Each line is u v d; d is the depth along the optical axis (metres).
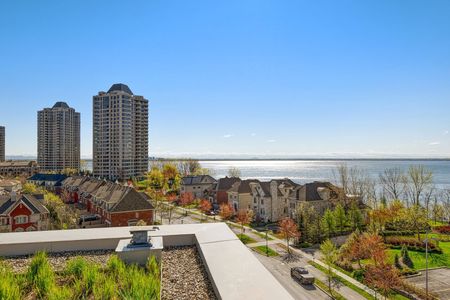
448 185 117.94
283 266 33.91
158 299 4.67
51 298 4.64
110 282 5.11
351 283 28.77
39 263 5.89
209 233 7.90
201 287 5.44
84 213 55.31
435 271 31.59
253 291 4.56
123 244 6.93
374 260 29.84
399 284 26.20
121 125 128.00
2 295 4.51
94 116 131.88
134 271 5.64
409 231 47.09
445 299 25.06
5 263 6.75
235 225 54.38
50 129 153.50
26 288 5.29
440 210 60.38
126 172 129.00
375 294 25.50
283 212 58.94
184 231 8.09
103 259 7.03
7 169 138.00
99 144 130.50
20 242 7.41
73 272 5.93
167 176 103.88
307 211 48.91
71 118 158.50
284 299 4.30
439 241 43.66
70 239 7.62
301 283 28.92
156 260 6.47
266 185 60.03
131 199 44.94
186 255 7.13
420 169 91.81
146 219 44.84
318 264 34.41
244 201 64.12
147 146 139.25
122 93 128.50
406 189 83.00
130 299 4.48
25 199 42.94
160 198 80.25
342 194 56.59
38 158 154.00
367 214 53.28
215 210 68.62
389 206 57.38
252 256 6.18
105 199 47.38
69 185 75.25
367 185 86.88
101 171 129.50
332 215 46.06
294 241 42.53
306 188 56.81
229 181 75.56
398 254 36.66
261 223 56.31
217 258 6.05
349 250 34.28
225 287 4.70
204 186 86.56
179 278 5.87
